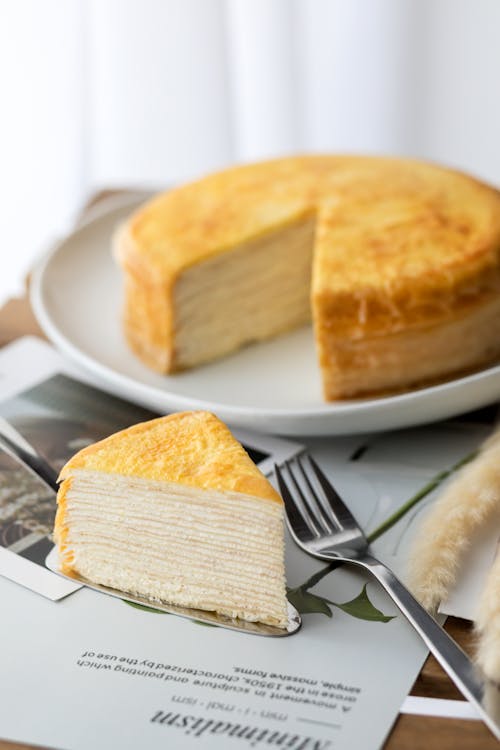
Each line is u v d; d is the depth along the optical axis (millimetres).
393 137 1637
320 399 828
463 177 933
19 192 1592
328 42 1566
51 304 908
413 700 594
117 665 615
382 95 1600
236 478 634
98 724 586
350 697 595
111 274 951
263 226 896
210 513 637
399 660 613
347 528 683
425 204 894
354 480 732
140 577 657
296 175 961
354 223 877
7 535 692
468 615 630
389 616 638
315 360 881
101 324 906
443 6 1502
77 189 1609
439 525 667
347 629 631
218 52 1524
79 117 1562
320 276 816
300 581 660
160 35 1518
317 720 584
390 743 577
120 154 1624
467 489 682
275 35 1551
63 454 756
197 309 873
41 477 734
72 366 857
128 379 795
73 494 655
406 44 1545
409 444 767
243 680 605
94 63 1560
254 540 633
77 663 617
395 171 952
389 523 695
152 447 660
